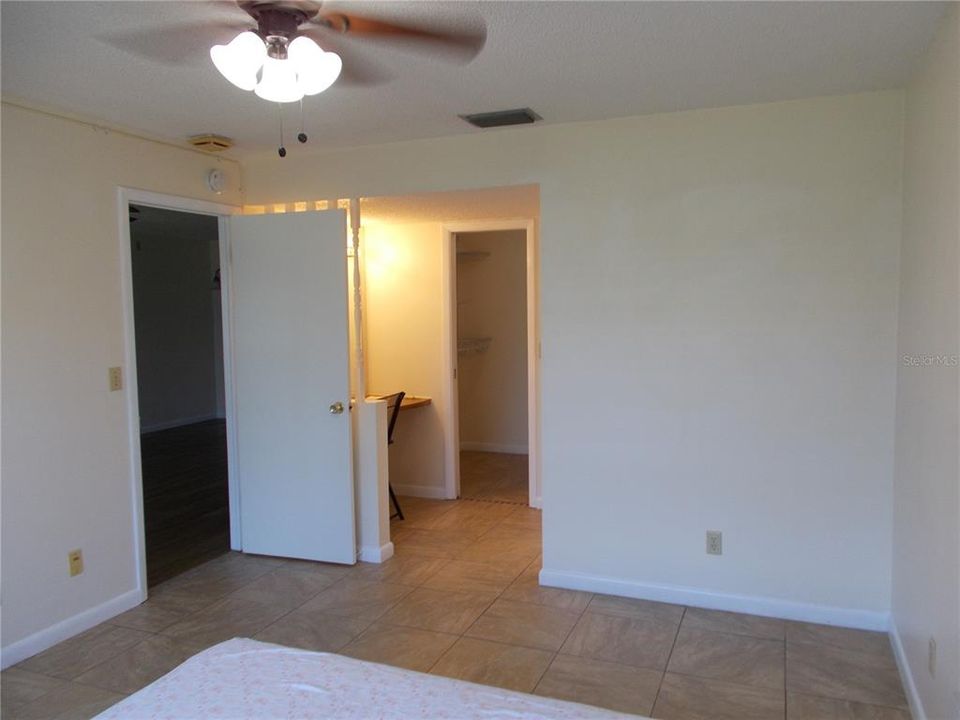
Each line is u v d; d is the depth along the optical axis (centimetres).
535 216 479
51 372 303
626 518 345
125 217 338
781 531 320
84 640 308
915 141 264
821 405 310
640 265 334
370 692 161
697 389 328
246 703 157
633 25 222
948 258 204
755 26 224
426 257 524
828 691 259
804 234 308
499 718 150
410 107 308
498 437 717
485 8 208
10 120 286
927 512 230
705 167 320
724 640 300
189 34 224
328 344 390
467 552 416
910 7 209
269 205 411
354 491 403
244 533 419
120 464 337
